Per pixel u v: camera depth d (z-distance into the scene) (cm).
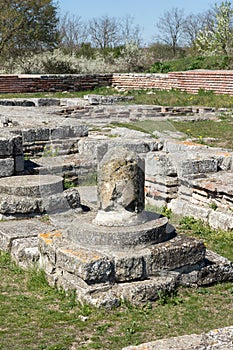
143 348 382
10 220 729
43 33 3612
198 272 542
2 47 3472
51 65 3294
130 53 3662
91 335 445
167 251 521
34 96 2391
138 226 533
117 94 2447
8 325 462
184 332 450
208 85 2281
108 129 935
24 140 1025
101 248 518
